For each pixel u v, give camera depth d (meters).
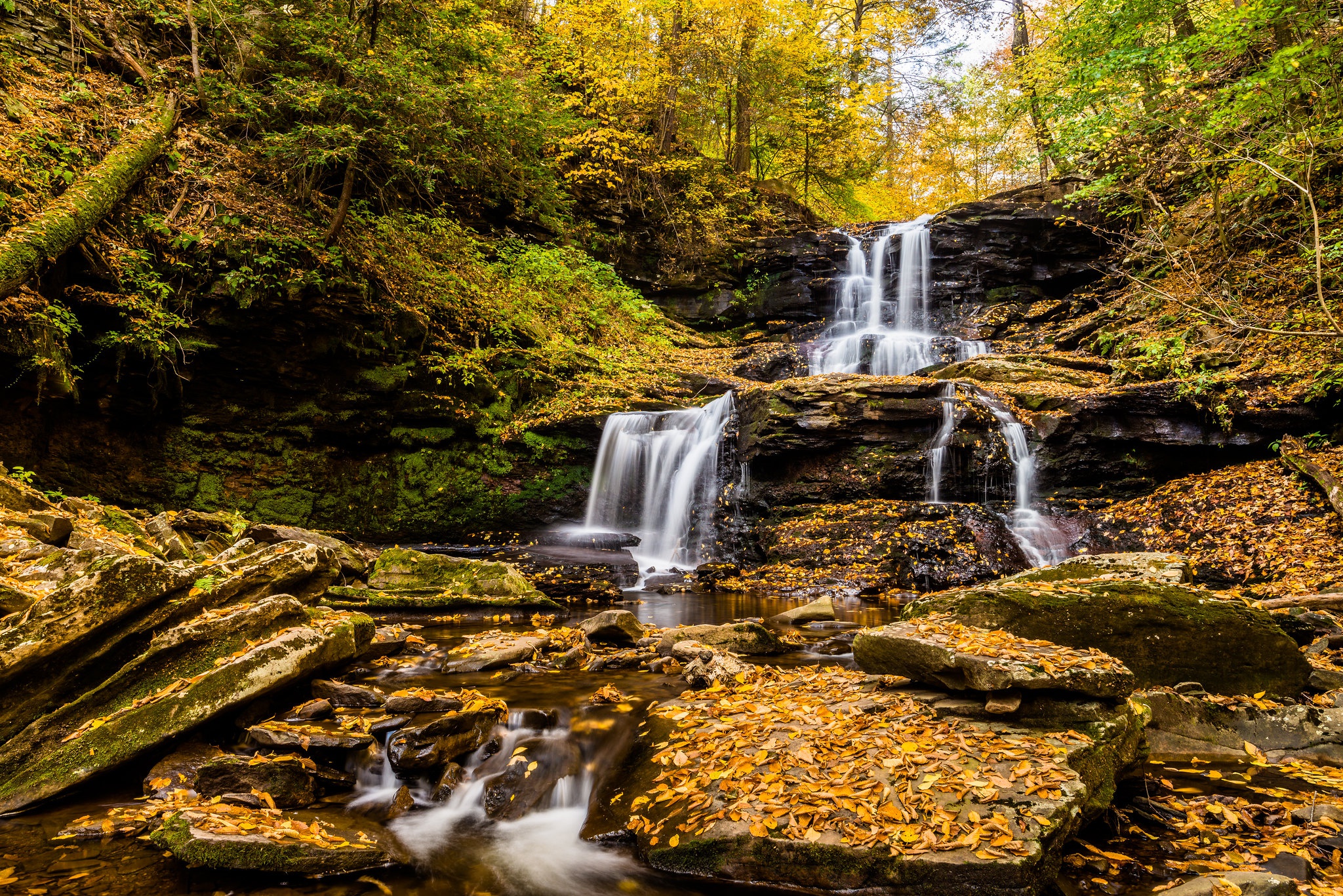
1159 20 14.22
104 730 4.04
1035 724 4.02
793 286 21.66
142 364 10.30
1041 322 18.95
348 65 11.11
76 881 3.18
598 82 19.95
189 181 11.14
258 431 11.77
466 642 7.07
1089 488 12.16
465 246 15.88
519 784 4.29
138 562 4.51
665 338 19.89
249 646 4.75
